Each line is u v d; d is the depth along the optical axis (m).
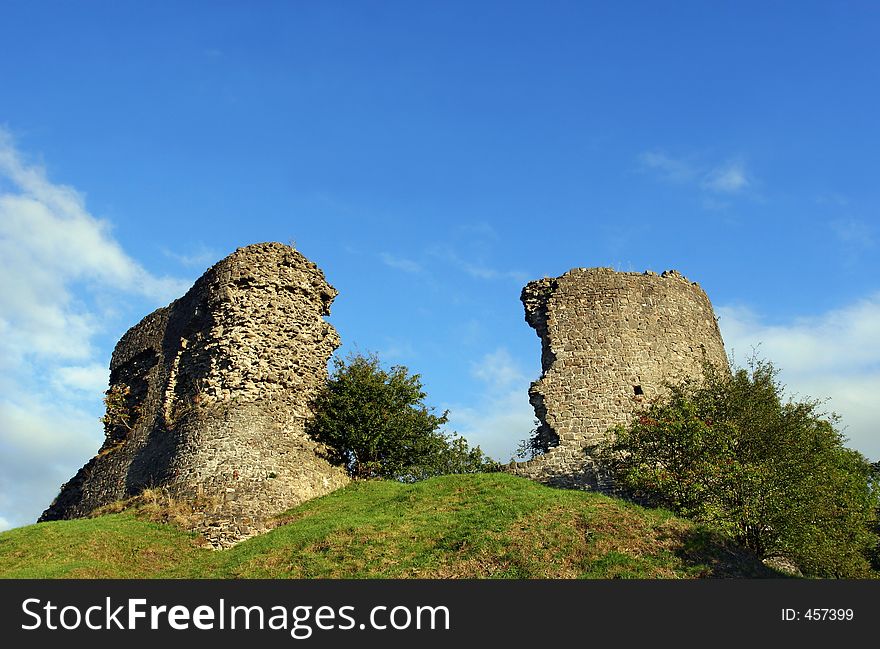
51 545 22.31
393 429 31.77
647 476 24.83
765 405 27.08
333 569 20.14
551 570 19.41
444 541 21.25
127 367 36.31
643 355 31.61
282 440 28.64
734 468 23.55
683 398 27.92
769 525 22.53
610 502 23.88
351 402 31.50
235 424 27.67
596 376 31.08
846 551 25.84
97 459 34.16
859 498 29.20
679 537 21.25
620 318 32.34
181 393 31.00
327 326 33.16
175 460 27.64
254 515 25.30
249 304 30.47
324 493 28.48
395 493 27.28
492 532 21.39
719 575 19.45
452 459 38.59
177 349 32.53
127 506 26.81
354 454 31.58
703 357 33.25
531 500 23.88
